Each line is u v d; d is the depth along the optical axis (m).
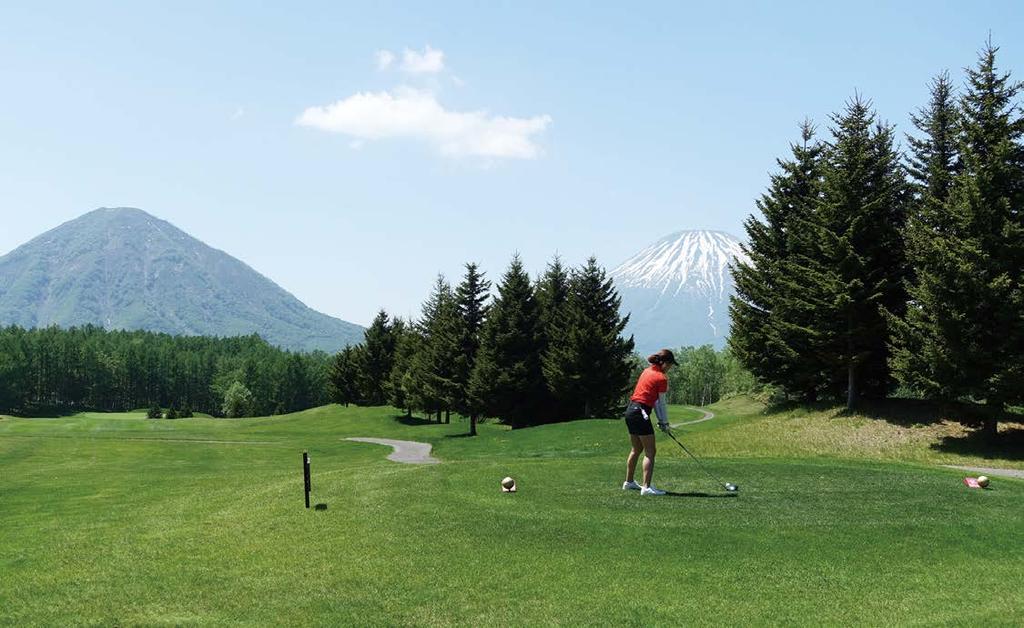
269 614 8.36
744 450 32.25
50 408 152.12
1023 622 8.21
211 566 10.12
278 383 175.50
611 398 57.88
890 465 20.91
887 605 8.75
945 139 35.59
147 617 8.27
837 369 36.34
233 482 22.77
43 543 12.07
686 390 149.38
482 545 10.89
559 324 60.81
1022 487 16.08
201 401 179.25
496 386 58.03
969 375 27.55
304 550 10.80
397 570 9.82
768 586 9.31
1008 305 26.36
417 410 77.56
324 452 48.12
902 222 35.22
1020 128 28.66
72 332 193.62
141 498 20.38
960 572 9.93
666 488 15.03
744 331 41.03
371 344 88.69
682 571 9.80
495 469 17.73
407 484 15.62
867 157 34.12
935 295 27.89
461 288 66.06
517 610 8.48
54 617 8.29
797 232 38.53
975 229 27.72
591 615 8.34
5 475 31.12
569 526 11.76
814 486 15.29
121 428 74.12
